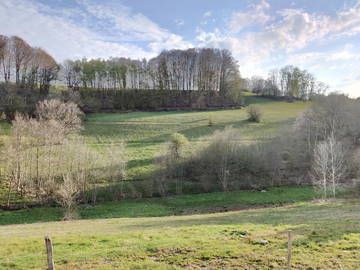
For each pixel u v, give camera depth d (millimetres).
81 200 32625
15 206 30266
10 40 75438
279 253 10289
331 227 13867
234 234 13219
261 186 39531
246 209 30266
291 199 33375
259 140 52188
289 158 46281
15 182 34375
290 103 108938
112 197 34500
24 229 19172
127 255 10633
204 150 42969
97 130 61781
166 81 106500
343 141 48031
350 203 26391
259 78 139125
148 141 55312
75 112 56281
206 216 23547
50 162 37500
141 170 40781
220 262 9742
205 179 39906
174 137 41750
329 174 36656
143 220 22641
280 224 15578
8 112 58031
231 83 104688
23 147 36625
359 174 39625
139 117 76812
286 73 126562
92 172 36656
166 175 40031
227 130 45531
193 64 107562
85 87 96875
